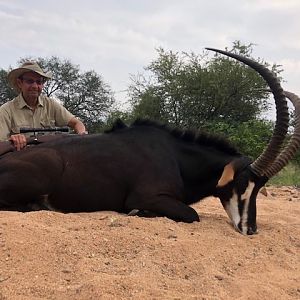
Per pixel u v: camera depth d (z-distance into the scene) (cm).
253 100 886
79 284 144
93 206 237
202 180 247
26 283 143
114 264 160
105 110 1544
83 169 235
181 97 895
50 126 295
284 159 227
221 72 865
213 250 181
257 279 162
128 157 237
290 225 239
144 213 230
